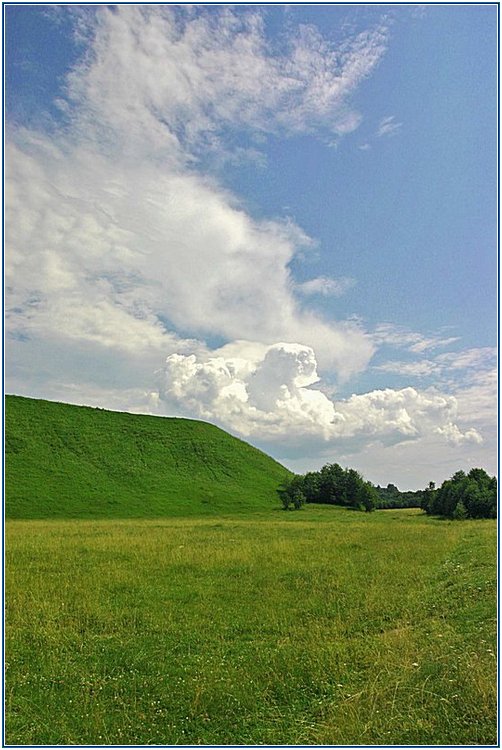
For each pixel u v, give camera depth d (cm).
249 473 10994
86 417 12025
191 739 932
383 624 1492
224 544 3142
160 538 3512
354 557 2636
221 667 1217
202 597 1841
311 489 9412
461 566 2159
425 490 8350
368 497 8800
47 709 1036
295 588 1962
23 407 11425
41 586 1948
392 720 887
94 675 1188
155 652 1327
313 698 1057
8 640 1406
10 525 5178
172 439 11938
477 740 826
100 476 9581
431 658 1107
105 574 2189
